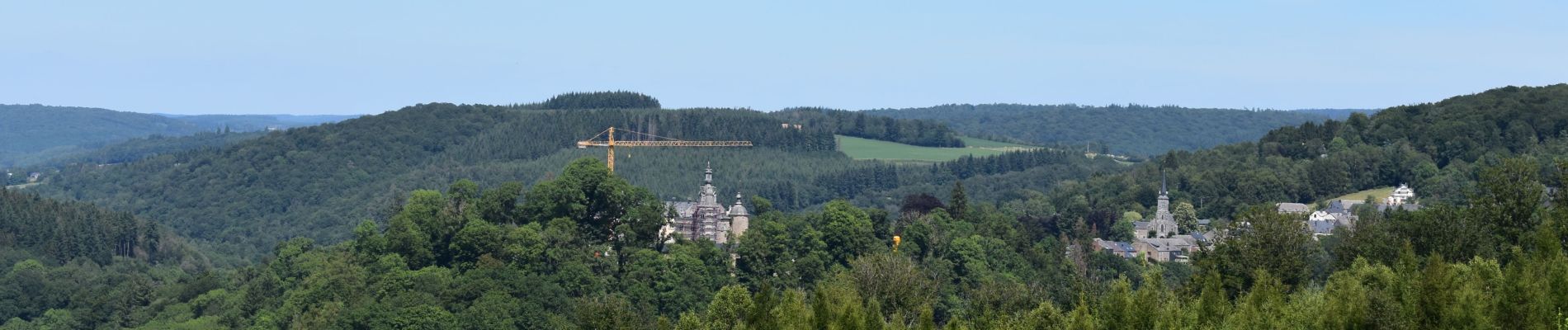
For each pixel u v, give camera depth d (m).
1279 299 169.25
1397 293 164.75
